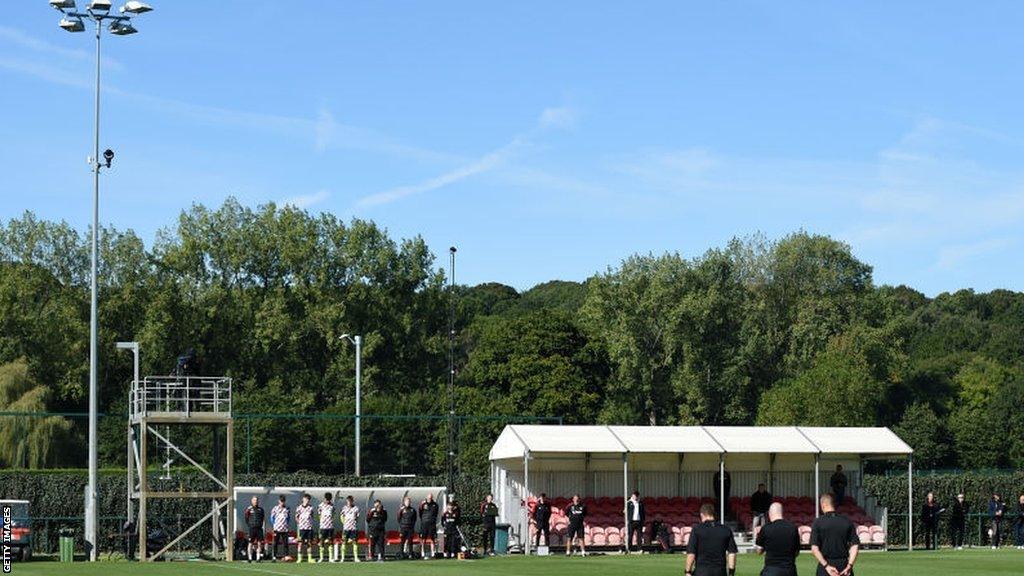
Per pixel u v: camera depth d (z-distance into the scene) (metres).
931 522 63.56
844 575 23.59
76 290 112.25
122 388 110.44
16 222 113.19
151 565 48.19
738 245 130.25
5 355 105.12
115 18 52.28
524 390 111.62
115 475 64.38
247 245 120.88
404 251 126.81
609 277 122.81
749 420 121.25
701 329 118.50
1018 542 65.50
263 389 112.56
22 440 85.81
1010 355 150.50
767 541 23.19
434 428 97.19
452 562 50.94
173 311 113.50
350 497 52.91
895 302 128.38
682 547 60.38
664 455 63.94
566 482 62.84
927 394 130.75
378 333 119.69
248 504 56.72
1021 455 122.56
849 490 65.31
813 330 121.19
